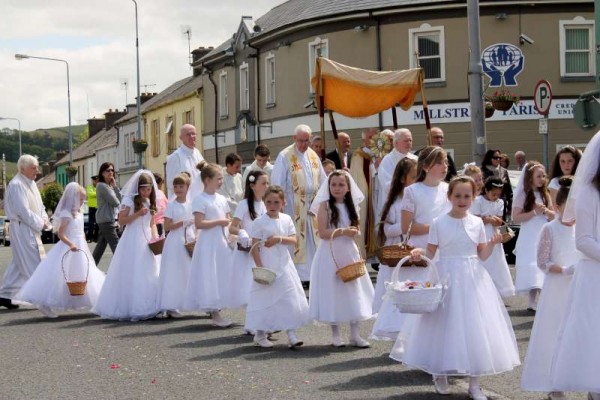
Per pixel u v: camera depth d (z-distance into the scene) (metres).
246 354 9.02
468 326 6.96
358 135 30.59
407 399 6.97
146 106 54.59
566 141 28.78
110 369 8.41
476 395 6.91
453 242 7.18
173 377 7.97
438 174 8.57
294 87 32.94
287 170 14.17
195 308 11.08
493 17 28.55
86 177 72.44
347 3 30.42
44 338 10.30
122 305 11.81
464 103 28.83
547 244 7.02
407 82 16.11
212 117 41.62
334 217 9.34
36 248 13.39
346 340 9.73
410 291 6.83
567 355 6.04
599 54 15.76
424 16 29.08
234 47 38.06
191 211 11.71
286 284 9.40
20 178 13.48
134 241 11.93
